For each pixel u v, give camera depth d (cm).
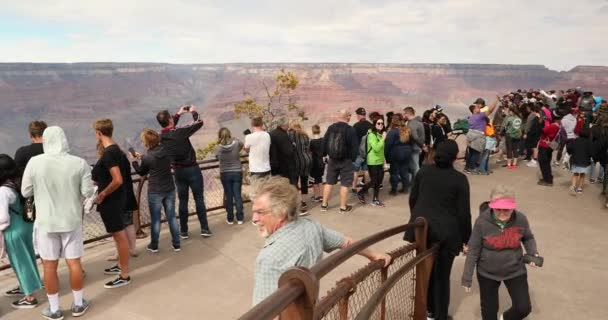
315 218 754
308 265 200
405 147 884
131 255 577
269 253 196
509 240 344
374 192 822
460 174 387
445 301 395
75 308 423
